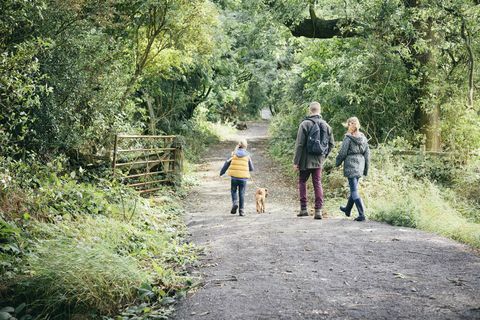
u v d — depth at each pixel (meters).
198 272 5.53
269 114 66.62
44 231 5.97
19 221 6.10
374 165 12.80
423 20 14.29
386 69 15.84
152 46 15.00
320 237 6.86
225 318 4.03
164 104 23.77
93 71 10.12
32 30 8.38
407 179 11.85
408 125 16.08
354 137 8.50
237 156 9.91
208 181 15.83
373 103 16.23
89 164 10.33
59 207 7.16
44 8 7.60
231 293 4.62
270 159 21.80
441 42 14.62
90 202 7.68
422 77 15.38
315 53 18.62
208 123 32.19
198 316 4.15
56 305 4.67
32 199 6.71
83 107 10.13
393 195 10.66
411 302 4.12
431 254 5.75
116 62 11.27
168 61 15.21
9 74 6.87
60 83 9.10
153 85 20.06
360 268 5.22
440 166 13.02
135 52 14.38
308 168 8.84
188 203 11.98
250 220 9.00
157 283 5.22
